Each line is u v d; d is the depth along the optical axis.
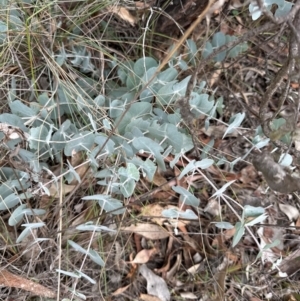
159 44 0.98
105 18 0.95
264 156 0.73
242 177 0.99
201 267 0.96
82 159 0.89
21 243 0.87
